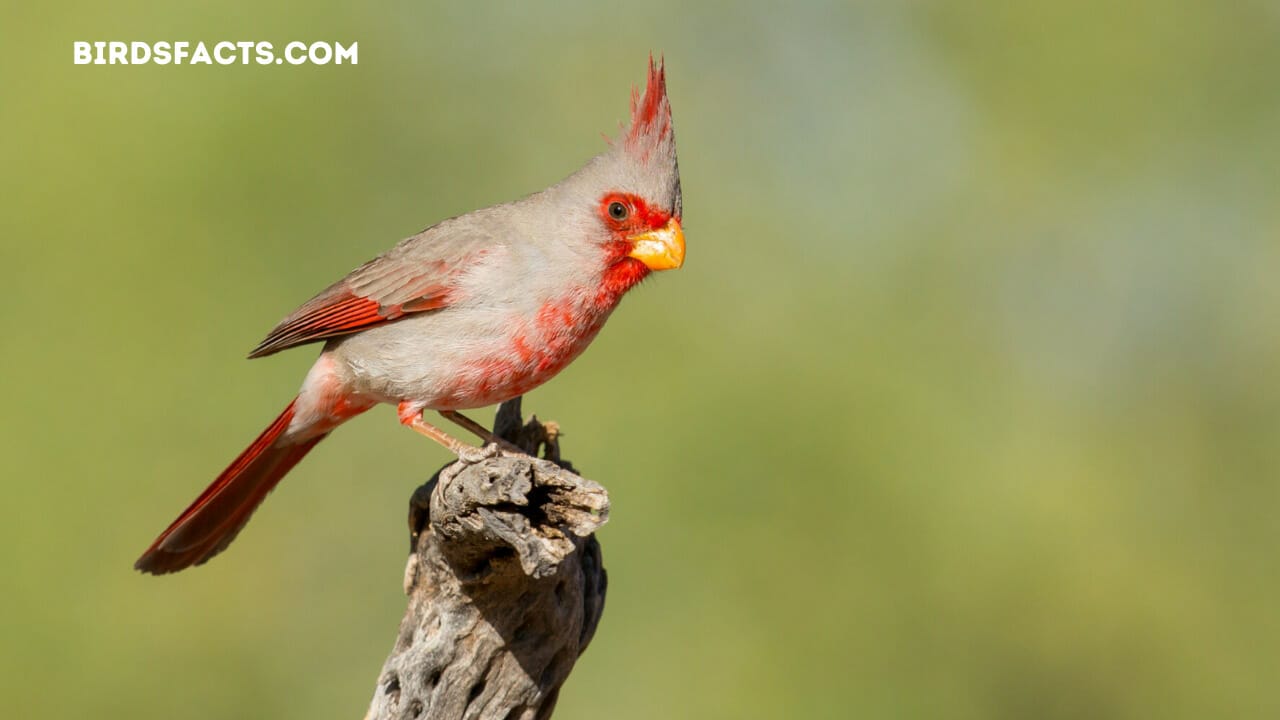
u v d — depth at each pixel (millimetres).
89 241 14266
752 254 15594
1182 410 15719
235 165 14602
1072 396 15258
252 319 14414
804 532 13789
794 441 14148
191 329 14297
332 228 14938
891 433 14391
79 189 14336
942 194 16156
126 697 13672
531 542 7273
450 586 7926
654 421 14109
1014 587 14070
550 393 14242
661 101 9156
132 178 14391
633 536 13648
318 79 15062
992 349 15406
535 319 9055
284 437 9602
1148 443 15594
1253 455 15625
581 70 16109
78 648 13625
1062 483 14672
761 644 13367
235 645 14070
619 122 11539
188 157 14500
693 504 13773
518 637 7977
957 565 13977
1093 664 14164
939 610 13844
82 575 13695
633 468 13883
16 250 14203
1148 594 14508
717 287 15312
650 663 13266
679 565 13578
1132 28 16031
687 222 15719
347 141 15164
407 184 15391
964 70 16375
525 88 15969
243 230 14547
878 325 15156
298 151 14828
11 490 13656
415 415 9312
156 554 9633
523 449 9281
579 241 9094
